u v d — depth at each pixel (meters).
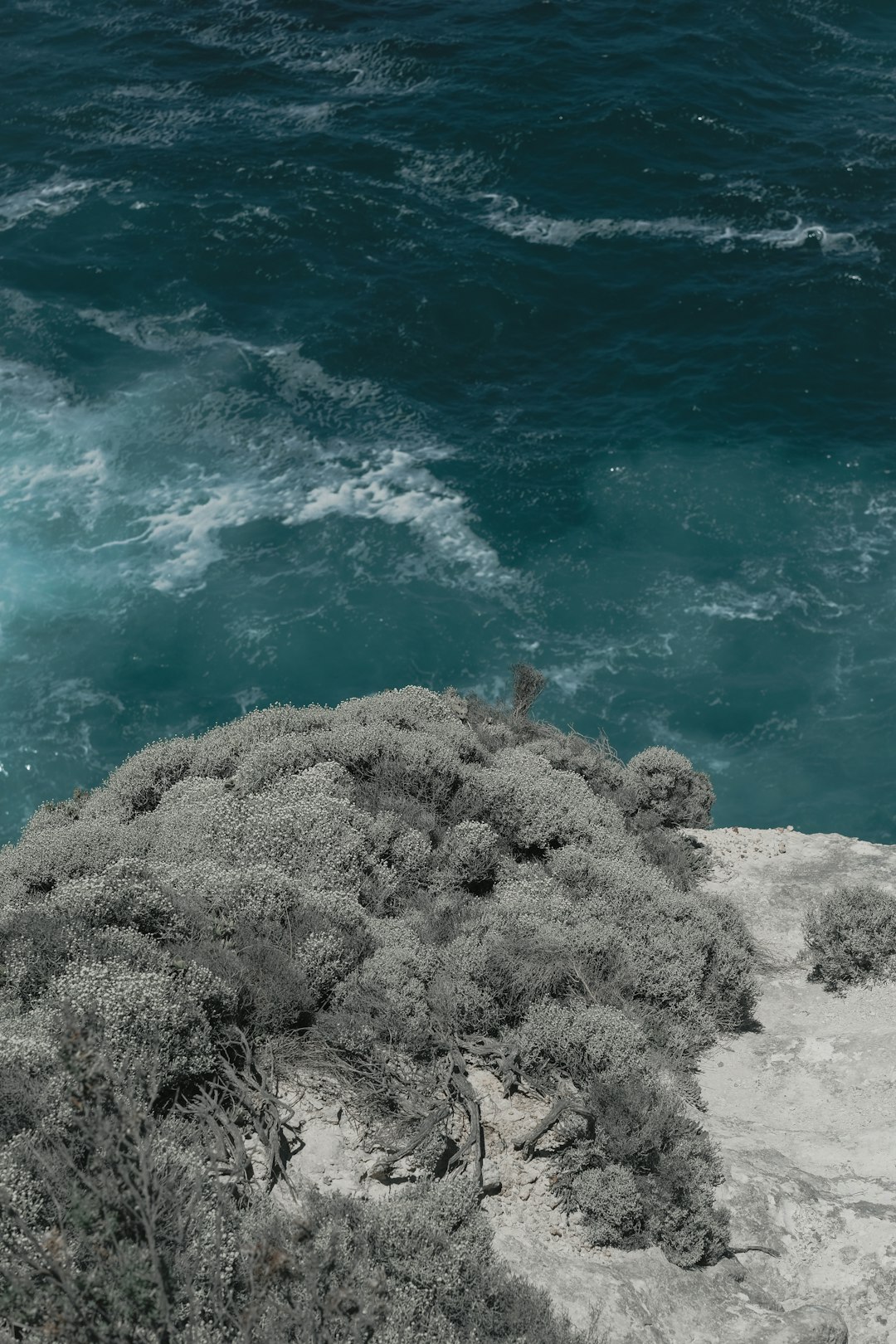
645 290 52.59
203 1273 6.48
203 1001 8.83
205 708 35.84
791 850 16.94
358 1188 8.04
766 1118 10.84
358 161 61.44
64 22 78.69
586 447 44.56
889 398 46.66
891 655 36.31
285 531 41.28
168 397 47.16
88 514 42.12
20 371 48.69
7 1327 6.01
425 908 12.17
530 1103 9.29
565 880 13.31
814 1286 8.53
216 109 67.69
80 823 13.66
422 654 37.16
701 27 70.62
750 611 37.97
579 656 36.84
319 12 76.69
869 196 57.47
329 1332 6.28
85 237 56.78
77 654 37.28
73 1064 6.56
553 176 59.72
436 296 52.19
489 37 71.88
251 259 54.88
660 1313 7.84
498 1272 7.30
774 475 43.00
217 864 11.53
